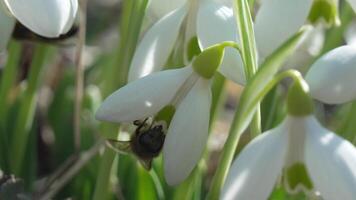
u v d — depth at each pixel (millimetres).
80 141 307
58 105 334
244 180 177
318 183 178
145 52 216
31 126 307
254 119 198
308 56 265
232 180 177
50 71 369
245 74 200
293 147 182
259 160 179
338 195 176
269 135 182
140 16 226
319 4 219
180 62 222
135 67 215
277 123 292
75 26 252
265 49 210
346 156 177
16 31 250
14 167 291
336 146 178
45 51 282
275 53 178
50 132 343
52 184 280
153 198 270
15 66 297
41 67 285
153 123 204
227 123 404
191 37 218
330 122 339
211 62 198
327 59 189
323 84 186
